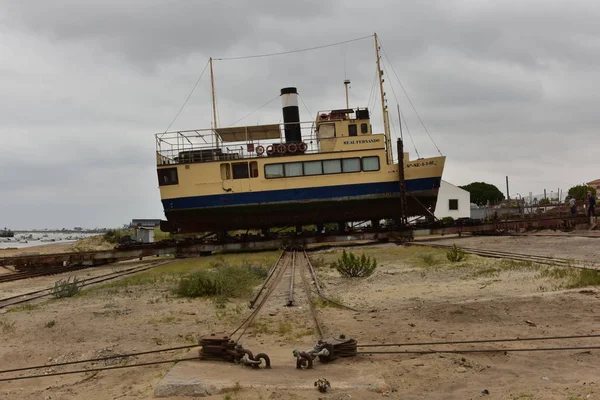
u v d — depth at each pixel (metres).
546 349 6.97
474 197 98.12
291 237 33.59
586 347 6.98
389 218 35.66
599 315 8.91
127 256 32.03
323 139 33.94
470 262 19.53
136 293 15.82
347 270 17.92
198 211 33.78
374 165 33.84
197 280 14.69
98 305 13.47
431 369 6.39
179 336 9.29
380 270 19.47
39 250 49.06
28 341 9.33
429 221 36.75
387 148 36.06
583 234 30.72
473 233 39.12
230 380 5.95
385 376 6.19
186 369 6.51
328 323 9.77
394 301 12.10
